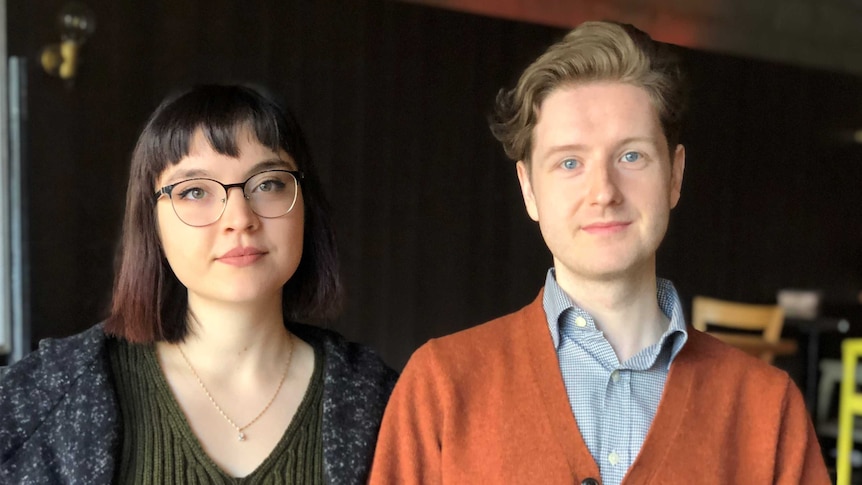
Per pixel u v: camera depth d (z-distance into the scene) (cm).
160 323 122
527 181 118
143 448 113
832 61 559
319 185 132
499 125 123
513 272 434
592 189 106
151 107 318
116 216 310
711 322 365
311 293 136
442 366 114
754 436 110
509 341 117
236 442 117
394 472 112
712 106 509
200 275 115
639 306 114
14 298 279
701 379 112
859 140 579
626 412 109
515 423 109
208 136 114
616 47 110
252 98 119
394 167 393
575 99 109
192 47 328
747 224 532
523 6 427
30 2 285
